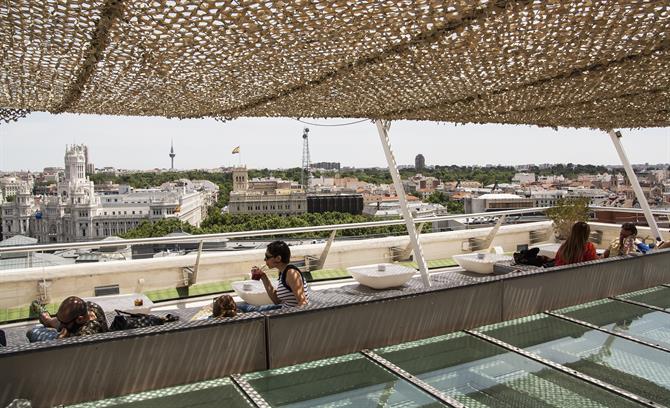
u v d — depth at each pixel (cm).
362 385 245
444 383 246
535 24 235
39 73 317
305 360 260
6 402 197
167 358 228
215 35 239
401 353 286
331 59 291
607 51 280
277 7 205
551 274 356
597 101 430
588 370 259
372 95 388
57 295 548
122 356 218
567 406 223
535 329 327
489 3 214
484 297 323
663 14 223
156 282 605
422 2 206
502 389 239
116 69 304
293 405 224
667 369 261
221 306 321
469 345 297
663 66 311
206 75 322
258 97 391
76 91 367
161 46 254
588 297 380
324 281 657
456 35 249
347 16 218
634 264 411
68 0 200
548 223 939
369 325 279
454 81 348
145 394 223
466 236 838
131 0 200
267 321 249
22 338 399
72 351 208
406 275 543
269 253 360
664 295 406
